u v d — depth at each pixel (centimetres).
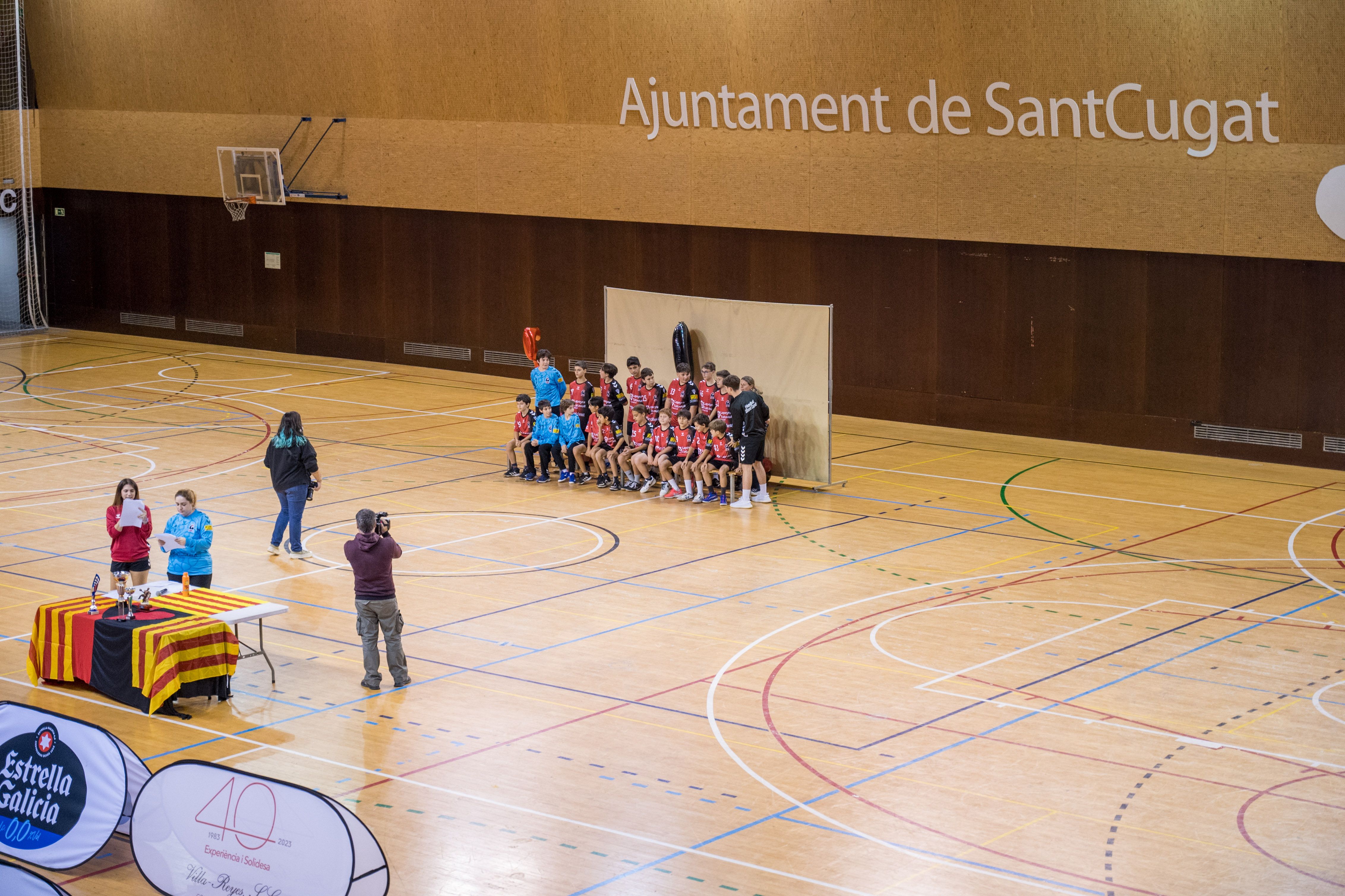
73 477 2302
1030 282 2619
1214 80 2355
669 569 1808
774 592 1709
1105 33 2430
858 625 1585
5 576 1766
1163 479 2316
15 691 1388
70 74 3859
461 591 1716
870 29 2648
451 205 3306
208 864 963
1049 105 2512
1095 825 1091
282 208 3597
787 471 2255
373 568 1374
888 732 1279
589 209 3100
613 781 1175
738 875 1009
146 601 1413
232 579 1753
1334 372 2359
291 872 927
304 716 1323
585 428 2292
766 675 1428
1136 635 1548
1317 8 2245
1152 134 2433
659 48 2906
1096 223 2519
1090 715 1318
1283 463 2425
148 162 3784
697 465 2164
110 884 1008
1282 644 1515
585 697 1372
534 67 3088
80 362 3488
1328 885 995
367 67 3338
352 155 3438
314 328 3609
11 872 934
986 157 2605
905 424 2792
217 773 955
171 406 2930
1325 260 2331
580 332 3184
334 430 2703
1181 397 2508
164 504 2119
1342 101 2259
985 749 1241
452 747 1250
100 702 1358
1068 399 2619
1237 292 2427
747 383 2141
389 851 1046
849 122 2728
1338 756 1224
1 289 4025
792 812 1116
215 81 3600
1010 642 1526
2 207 3969
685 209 2970
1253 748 1241
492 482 2298
